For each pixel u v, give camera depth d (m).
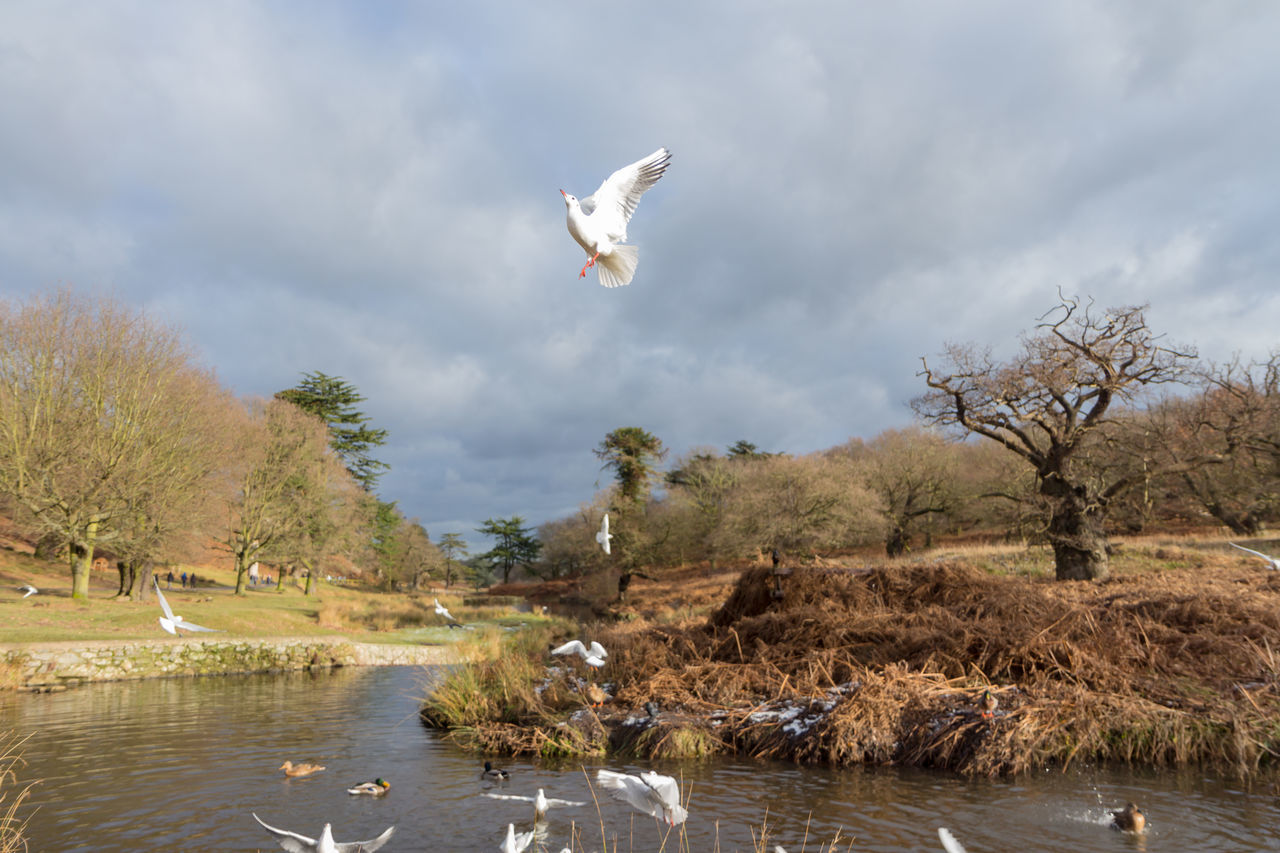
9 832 8.43
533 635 28.22
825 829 7.88
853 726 10.98
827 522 53.47
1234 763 9.73
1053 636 12.77
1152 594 16.75
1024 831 7.67
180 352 38.69
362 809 9.16
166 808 9.32
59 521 34.91
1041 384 30.81
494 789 9.98
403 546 99.44
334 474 61.59
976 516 54.38
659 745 11.53
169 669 25.30
